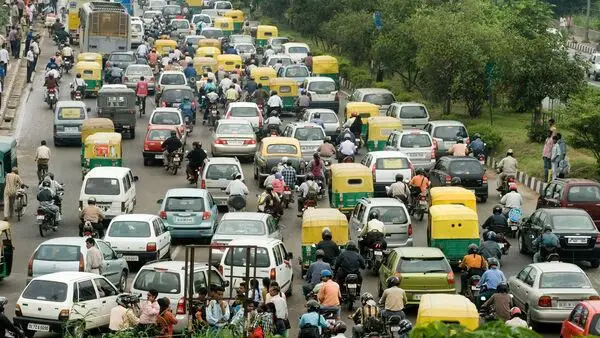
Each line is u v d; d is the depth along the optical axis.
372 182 54.75
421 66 80.75
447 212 45.19
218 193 56.09
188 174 62.56
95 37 102.19
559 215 46.59
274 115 75.31
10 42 105.62
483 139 71.31
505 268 46.91
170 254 47.75
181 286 35.47
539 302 37.16
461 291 41.22
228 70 100.12
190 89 79.94
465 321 32.16
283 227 54.03
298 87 86.88
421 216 55.44
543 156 62.53
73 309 34.72
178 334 31.39
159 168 67.38
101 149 60.97
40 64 105.12
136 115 84.12
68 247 40.56
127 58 98.62
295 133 66.50
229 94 84.75
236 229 45.09
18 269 45.97
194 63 98.12
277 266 40.09
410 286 38.81
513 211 51.38
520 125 77.75
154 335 31.16
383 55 92.69
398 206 47.31
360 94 81.94
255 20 154.12
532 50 74.31
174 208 50.00
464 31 79.56
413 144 63.47
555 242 45.19
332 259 42.38
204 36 119.50
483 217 55.78
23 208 55.66
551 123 63.62
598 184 50.97
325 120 73.75
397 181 54.94
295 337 36.84
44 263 40.16
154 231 45.38
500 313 35.22
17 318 34.94
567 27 136.50
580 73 74.81
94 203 49.56
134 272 45.34
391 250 42.31
